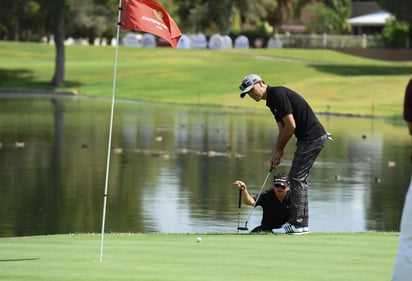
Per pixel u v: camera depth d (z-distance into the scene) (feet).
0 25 645.51
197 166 188.44
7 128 261.85
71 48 565.12
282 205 93.76
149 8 79.41
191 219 127.44
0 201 143.33
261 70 453.17
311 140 88.63
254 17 615.16
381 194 153.69
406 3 474.49
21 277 64.18
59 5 435.12
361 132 267.80
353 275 65.05
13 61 521.24
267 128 275.18
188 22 618.44
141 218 128.36
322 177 174.50
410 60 598.75
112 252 75.46
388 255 73.72
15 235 115.96
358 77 414.82
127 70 472.85
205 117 314.55
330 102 366.02
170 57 537.65
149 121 294.05
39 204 140.77
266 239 83.10
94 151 211.82
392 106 352.49
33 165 186.29
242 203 142.41
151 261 70.64
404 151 219.20
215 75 445.78
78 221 126.52
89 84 440.45
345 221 126.72
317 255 73.67
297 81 413.59
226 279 63.46
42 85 441.27
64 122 283.79
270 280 63.16
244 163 193.98
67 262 70.33
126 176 172.35
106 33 629.10
